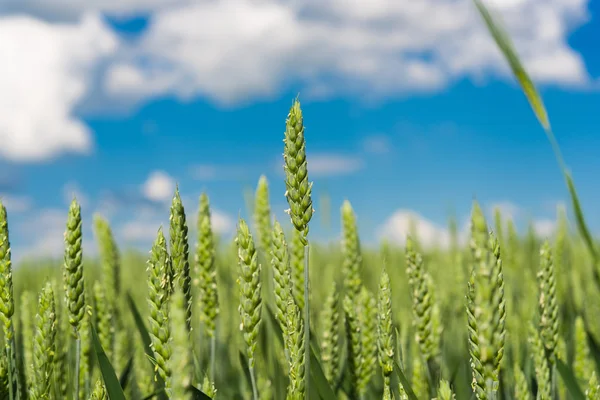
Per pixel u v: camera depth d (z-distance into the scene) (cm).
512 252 120
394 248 159
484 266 64
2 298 75
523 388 81
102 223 109
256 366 95
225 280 125
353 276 97
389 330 77
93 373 95
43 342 76
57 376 86
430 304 85
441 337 97
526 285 110
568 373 84
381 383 98
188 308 71
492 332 64
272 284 95
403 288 137
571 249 145
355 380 87
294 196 71
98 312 91
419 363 85
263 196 98
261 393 86
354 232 97
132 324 118
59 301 92
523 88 73
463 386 92
